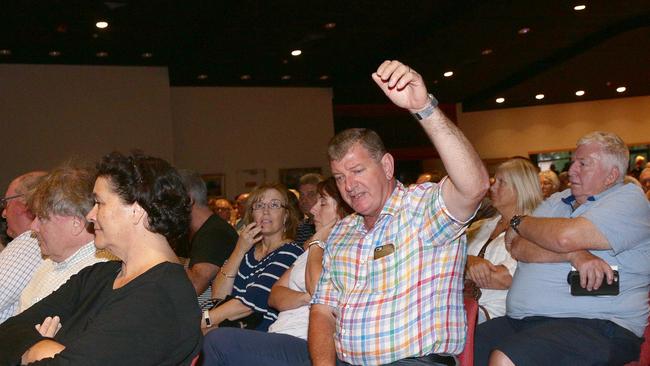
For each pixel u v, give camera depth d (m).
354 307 2.33
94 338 1.53
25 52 11.16
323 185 3.18
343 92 15.11
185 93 13.95
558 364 2.49
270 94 14.59
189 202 1.83
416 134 16.72
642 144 17.45
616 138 2.84
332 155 2.39
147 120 12.47
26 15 9.21
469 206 2.10
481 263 3.17
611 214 2.68
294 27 10.65
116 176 1.71
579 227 2.68
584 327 2.63
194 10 9.54
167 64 12.57
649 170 7.39
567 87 15.47
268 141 14.51
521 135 17.50
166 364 1.61
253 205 3.65
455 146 1.98
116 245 1.73
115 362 1.52
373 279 2.32
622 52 12.66
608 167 2.80
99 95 12.20
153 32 10.45
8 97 11.65
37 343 1.68
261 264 3.51
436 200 2.19
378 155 2.37
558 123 17.55
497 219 3.49
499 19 10.73
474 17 10.53
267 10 9.70
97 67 12.20
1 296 2.63
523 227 2.86
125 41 10.86
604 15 10.97
